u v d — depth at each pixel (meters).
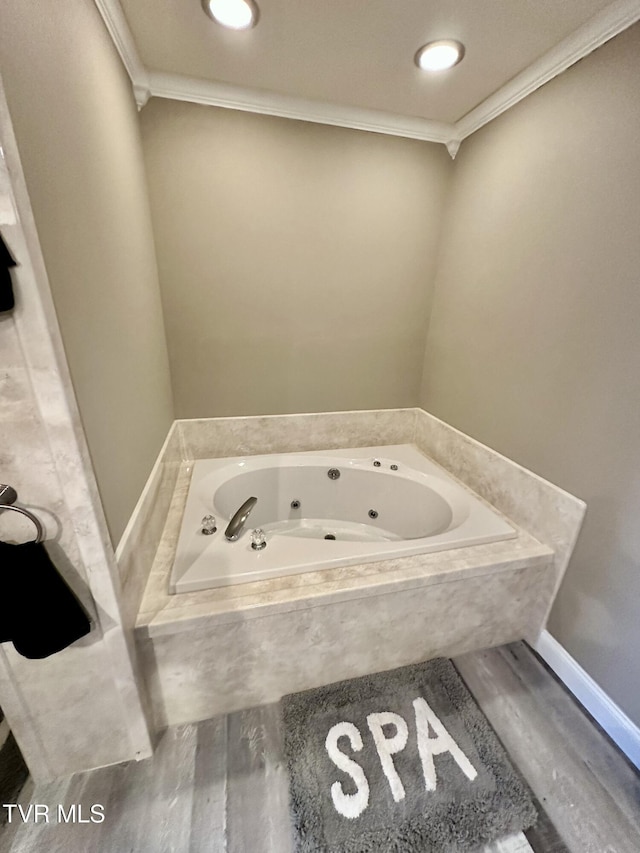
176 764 1.14
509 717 1.30
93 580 0.89
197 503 1.63
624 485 1.17
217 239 1.74
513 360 1.58
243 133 1.62
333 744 1.18
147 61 1.38
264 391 2.05
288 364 2.04
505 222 1.58
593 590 1.29
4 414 0.72
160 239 1.68
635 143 1.06
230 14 1.15
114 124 1.16
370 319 2.07
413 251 2.00
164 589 1.19
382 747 1.18
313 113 1.65
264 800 1.06
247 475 1.99
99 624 0.94
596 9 1.09
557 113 1.30
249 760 1.15
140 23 1.19
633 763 1.18
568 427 1.35
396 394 2.27
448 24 1.18
